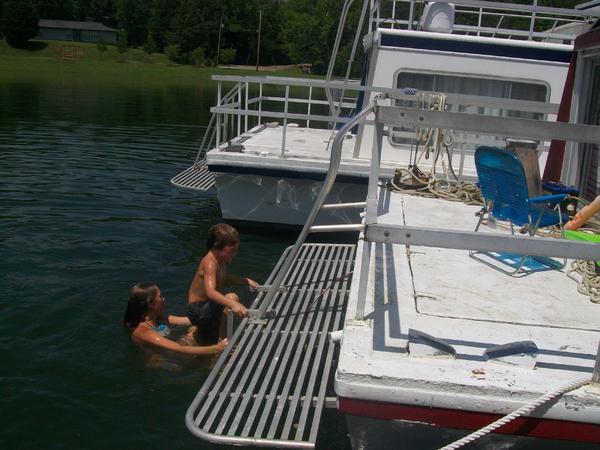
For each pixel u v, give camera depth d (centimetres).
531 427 296
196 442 384
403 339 341
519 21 2259
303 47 7862
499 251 305
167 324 543
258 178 813
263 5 8875
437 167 822
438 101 654
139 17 9606
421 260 475
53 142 1484
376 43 845
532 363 317
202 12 8350
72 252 708
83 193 998
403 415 303
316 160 795
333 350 434
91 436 386
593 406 288
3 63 6256
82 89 3534
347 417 316
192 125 1953
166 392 436
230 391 389
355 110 1138
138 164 1265
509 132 307
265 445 336
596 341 351
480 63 841
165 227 840
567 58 830
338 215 821
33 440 379
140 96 3234
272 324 485
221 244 511
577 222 527
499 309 391
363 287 356
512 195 462
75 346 491
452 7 865
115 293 597
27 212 865
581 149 650
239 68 8100
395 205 629
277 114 796
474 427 300
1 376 443
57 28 9588
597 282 433
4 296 571
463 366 313
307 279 595
